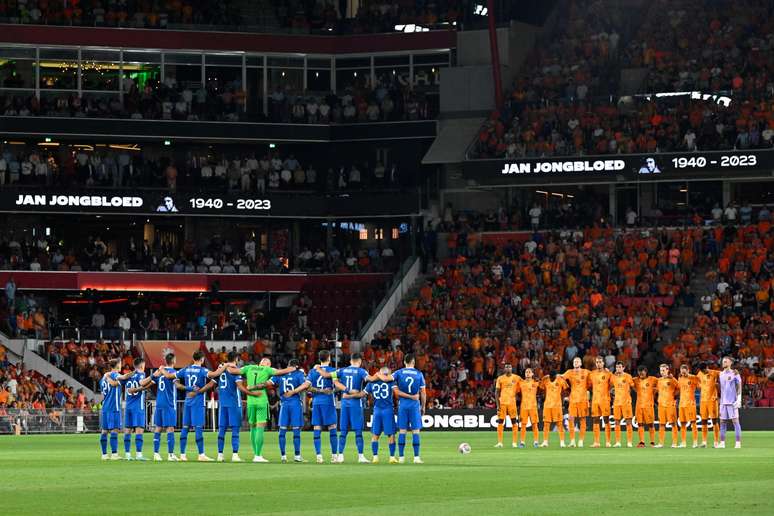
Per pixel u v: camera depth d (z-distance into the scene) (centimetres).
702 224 9250
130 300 9869
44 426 7681
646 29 10344
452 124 10088
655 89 9719
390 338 8912
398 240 10306
